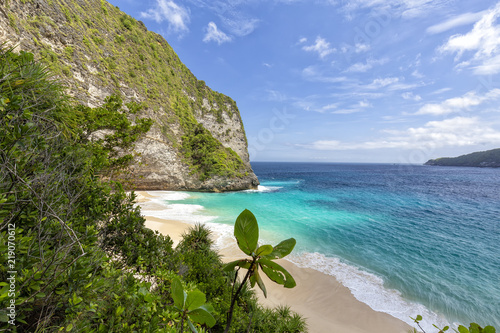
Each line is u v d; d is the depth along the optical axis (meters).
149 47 50.78
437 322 9.76
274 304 10.49
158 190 40.62
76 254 2.14
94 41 34.12
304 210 30.61
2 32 17.92
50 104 3.23
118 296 2.44
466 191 49.19
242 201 36.06
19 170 2.07
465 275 13.73
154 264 4.57
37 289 1.60
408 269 14.35
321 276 13.15
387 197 41.75
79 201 3.48
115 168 10.96
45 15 25.86
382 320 9.73
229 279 7.91
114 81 34.78
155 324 2.30
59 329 1.67
